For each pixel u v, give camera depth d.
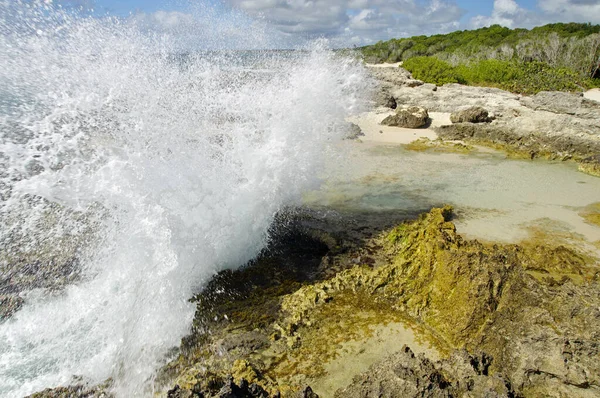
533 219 9.45
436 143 16.05
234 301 6.65
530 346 5.04
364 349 5.66
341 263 7.56
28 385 5.16
